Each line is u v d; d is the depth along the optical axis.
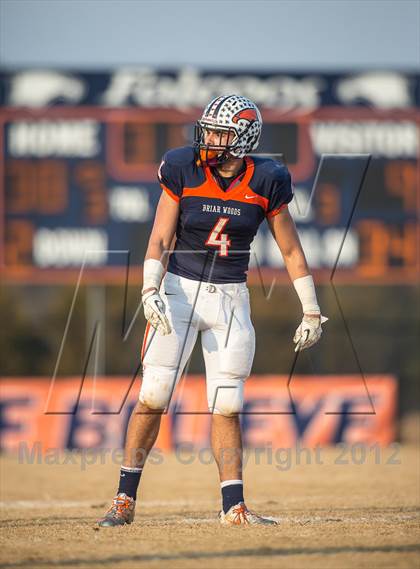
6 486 33.81
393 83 48.38
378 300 69.69
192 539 16.38
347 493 29.48
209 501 28.36
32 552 15.39
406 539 16.36
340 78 48.31
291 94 48.12
